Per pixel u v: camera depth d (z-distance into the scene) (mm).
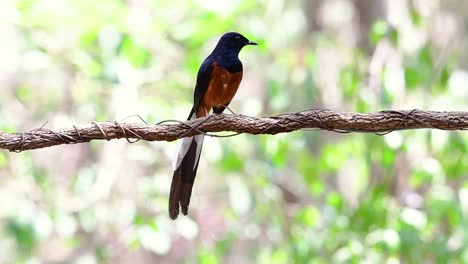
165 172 16156
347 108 17422
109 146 16391
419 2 15484
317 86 16891
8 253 18688
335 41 16766
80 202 14922
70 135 7258
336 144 15867
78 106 16031
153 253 18750
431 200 13297
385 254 13117
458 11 18953
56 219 13672
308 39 18359
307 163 15367
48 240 19156
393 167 14711
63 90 17578
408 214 12961
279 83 15125
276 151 14430
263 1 16500
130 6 16531
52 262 19156
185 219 13836
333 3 18719
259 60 18453
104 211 15461
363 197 14898
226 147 14148
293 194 18000
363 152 14984
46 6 15055
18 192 14367
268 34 16047
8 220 14156
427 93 14344
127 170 17203
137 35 14555
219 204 19219
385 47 14891
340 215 13836
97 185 15523
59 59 15336
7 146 7188
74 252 18984
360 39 18125
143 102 14484
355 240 13086
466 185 13398
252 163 15023
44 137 7230
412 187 14406
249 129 7383
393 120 7309
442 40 16641
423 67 13680
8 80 18266
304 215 14203
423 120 7273
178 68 16609
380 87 13984
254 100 15391
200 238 17516
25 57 14898
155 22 15359
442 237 13023
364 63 15438
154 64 15578
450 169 13609
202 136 8555
